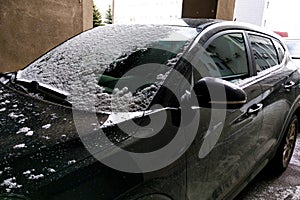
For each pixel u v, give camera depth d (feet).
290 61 10.14
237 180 6.66
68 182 3.33
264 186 9.13
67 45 7.04
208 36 6.06
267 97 7.43
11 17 15.55
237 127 6.11
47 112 4.54
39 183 3.18
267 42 8.70
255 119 6.88
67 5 18.25
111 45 6.30
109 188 3.60
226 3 24.76
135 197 3.88
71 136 3.89
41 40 17.19
